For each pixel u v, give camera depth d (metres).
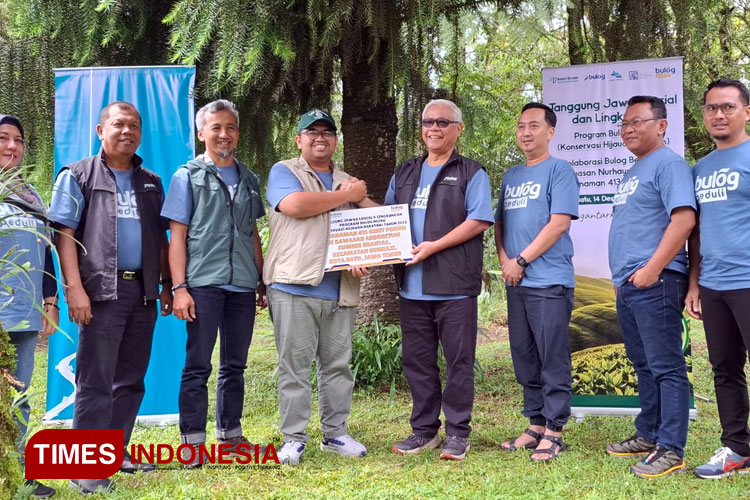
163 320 4.20
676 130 4.16
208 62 4.11
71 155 4.05
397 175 3.65
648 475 3.04
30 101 4.41
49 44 4.22
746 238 2.94
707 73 5.55
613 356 4.30
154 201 3.17
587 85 4.31
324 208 3.31
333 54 4.41
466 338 3.38
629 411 4.27
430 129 3.45
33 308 3.01
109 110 3.03
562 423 3.38
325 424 3.51
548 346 3.38
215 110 3.29
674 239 3.03
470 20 4.02
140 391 3.21
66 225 2.91
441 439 3.64
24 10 3.70
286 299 3.32
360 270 3.37
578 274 4.36
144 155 4.09
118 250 3.00
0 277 2.72
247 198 3.36
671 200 3.06
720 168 3.03
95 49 4.23
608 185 4.31
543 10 3.23
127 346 3.13
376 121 5.15
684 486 2.91
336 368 3.47
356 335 5.21
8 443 2.21
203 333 3.21
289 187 3.35
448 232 3.37
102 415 2.96
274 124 5.07
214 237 3.23
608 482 2.96
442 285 3.34
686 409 3.11
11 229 2.51
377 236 3.38
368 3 3.45
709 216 3.05
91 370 2.95
